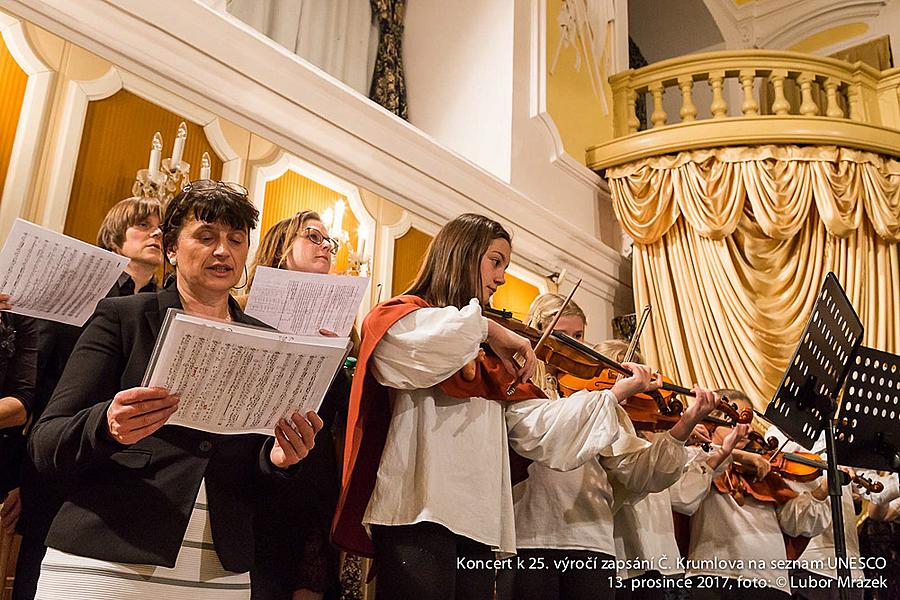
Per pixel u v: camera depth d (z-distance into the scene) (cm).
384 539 229
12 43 330
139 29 371
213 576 188
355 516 238
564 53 701
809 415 315
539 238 591
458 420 240
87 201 340
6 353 228
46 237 213
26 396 229
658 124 712
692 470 345
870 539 506
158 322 201
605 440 253
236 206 214
